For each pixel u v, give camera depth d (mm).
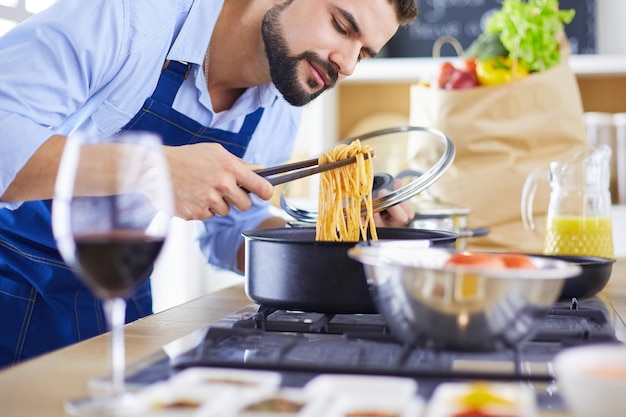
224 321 1204
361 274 1178
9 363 1889
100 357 982
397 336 984
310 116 4059
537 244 2580
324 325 1108
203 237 2209
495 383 864
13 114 1473
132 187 829
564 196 1836
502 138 2627
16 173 1424
